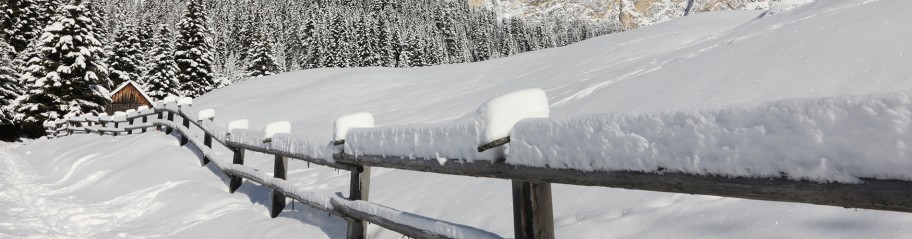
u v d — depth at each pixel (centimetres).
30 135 2564
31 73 2466
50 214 596
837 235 180
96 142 1143
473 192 372
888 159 85
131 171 768
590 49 1791
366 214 327
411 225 271
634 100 540
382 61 7712
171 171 730
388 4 14825
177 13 13325
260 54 4916
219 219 507
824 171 96
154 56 3547
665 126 129
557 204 306
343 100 1705
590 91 766
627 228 242
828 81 372
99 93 2586
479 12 14775
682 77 542
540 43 13462
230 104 1955
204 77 3634
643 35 1820
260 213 519
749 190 110
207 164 777
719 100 433
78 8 2555
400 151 274
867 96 90
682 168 124
